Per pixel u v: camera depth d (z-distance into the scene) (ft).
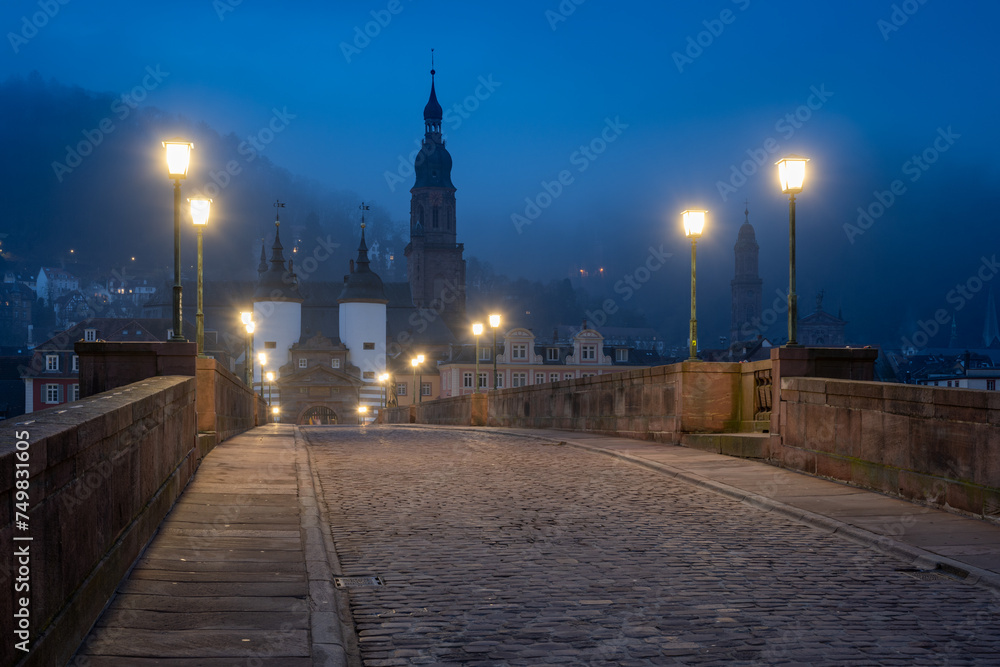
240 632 17.80
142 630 17.63
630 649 17.76
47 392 308.40
